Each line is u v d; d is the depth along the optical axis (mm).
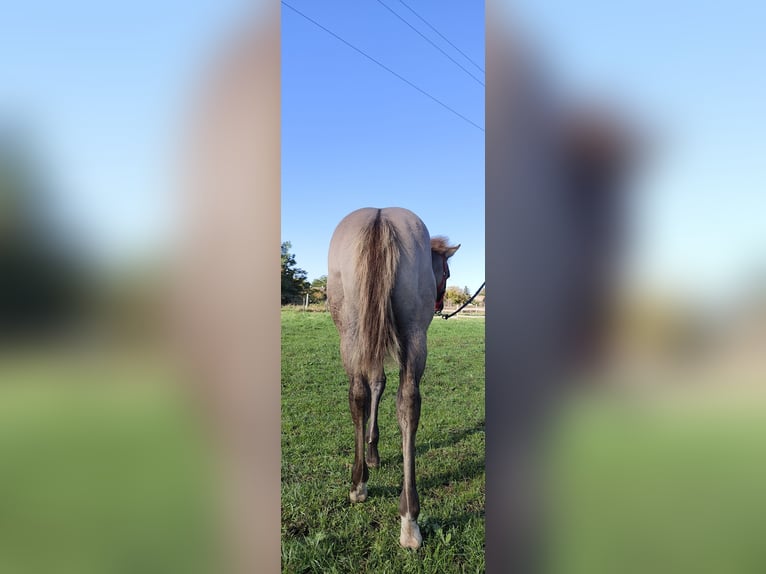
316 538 2523
